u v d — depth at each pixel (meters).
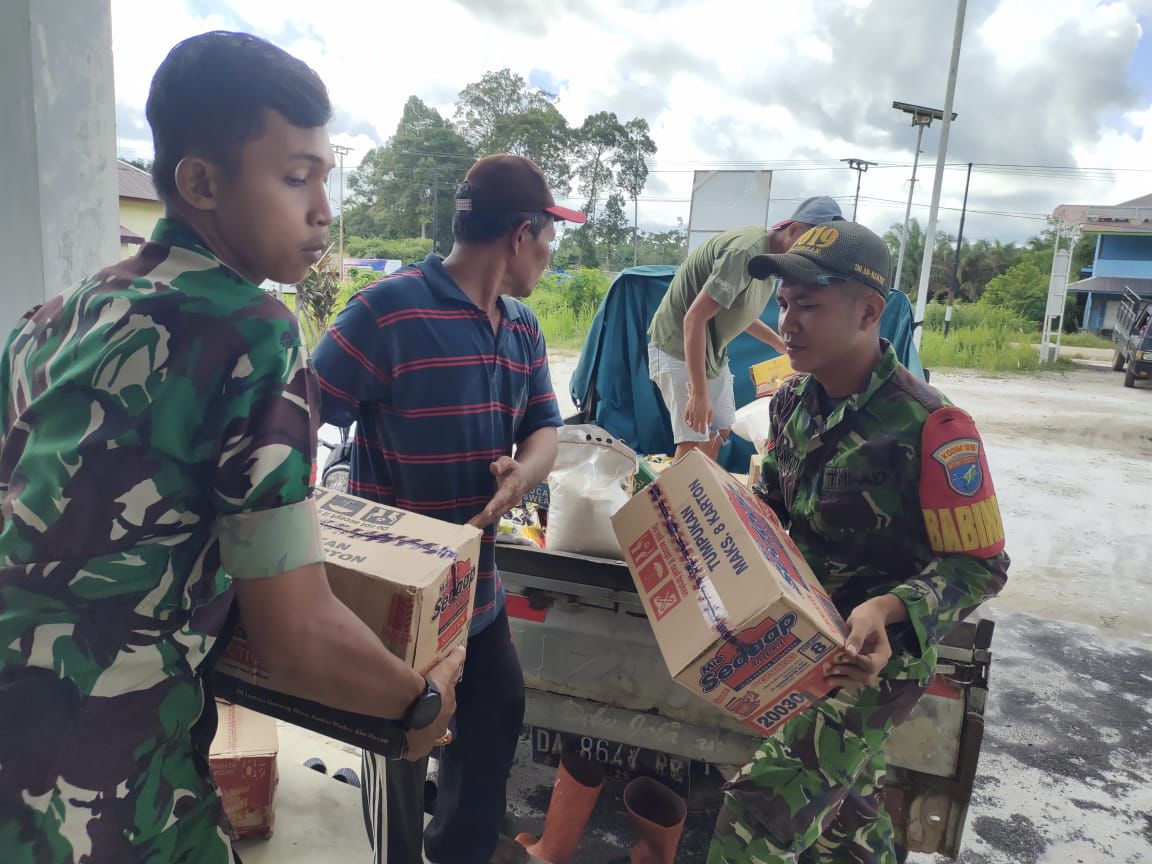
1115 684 3.71
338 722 1.14
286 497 0.95
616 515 1.93
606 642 2.15
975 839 2.61
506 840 2.11
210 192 1.00
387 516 1.48
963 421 1.58
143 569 0.94
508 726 1.87
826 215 3.18
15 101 2.26
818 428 1.74
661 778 2.23
